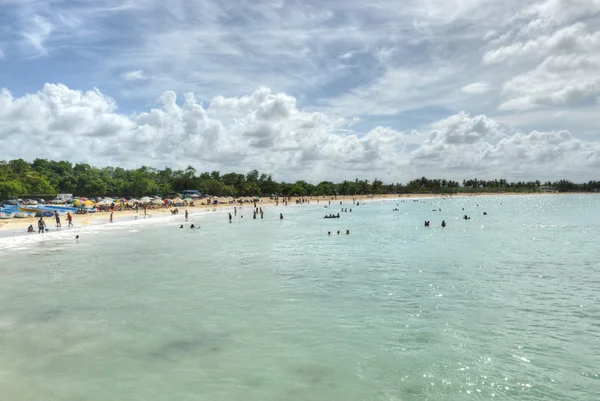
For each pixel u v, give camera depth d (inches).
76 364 546.9
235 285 994.7
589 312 765.9
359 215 4087.1
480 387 481.4
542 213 4365.2
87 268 1212.5
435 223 3073.3
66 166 7091.5
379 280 1051.9
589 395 462.0
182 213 4025.6
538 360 554.3
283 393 470.3
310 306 813.9
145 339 636.7
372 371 524.4
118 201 4613.7
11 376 511.2
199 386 486.6
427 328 682.2
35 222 2662.4
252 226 2753.4
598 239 1985.7
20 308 797.9
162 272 1157.1
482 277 1083.9
